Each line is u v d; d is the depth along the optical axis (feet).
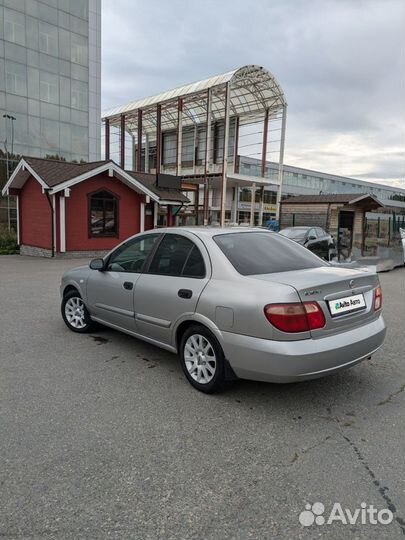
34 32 87.97
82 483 8.34
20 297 27.12
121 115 118.11
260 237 14.53
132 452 9.43
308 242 49.62
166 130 128.16
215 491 8.16
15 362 15.02
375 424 10.82
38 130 89.66
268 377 10.82
